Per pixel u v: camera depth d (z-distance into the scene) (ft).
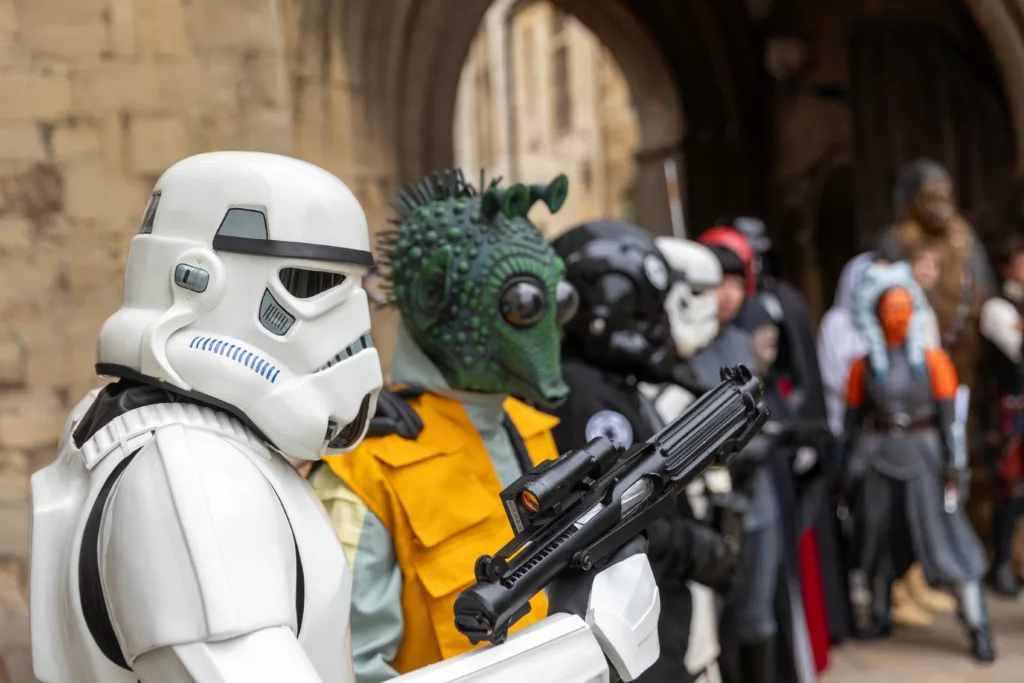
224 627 2.97
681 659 6.98
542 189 5.55
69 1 11.44
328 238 3.61
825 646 14.29
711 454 4.62
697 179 30.83
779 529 11.21
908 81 23.79
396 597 5.24
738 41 30.66
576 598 4.03
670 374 7.75
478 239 5.46
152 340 3.41
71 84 11.49
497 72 52.65
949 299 17.75
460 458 5.50
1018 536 18.75
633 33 30.30
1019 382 17.69
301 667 3.06
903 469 14.71
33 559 3.41
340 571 3.59
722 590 7.48
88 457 3.39
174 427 3.28
